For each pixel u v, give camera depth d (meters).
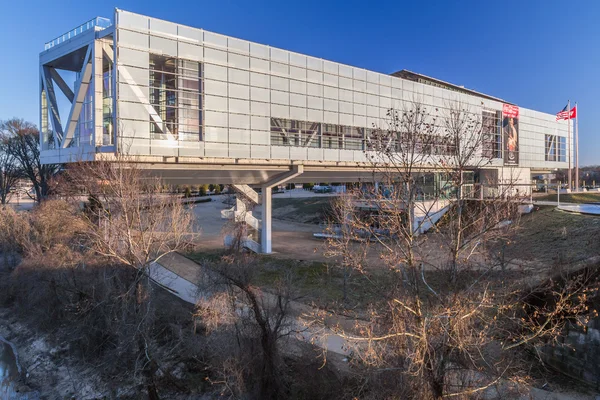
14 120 70.25
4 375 23.44
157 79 28.33
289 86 33.88
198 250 37.59
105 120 27.59
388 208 12.57
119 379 20.14
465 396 11.79
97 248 23.25
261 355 16.58
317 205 66.38
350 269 25.58
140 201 24.69
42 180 66.38
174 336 20.91
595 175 111.56
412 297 12.80
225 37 30.20
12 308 30.16
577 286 17.12
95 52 26.58
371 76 39.69
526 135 59.12
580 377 16.69
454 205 14.33
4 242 34.09
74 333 23.81
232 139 30.55
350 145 38.50
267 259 34.78
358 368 14.02
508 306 13.05
